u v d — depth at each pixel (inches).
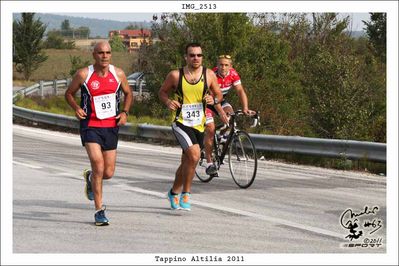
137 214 635.5
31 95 2490.2
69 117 1549.0
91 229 577.3
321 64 1402.6
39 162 981.8
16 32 3526.1
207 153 797.9
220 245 527.8
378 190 767.1
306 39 2102.6
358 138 1284.4
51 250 514.3
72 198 712.4
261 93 1476.4
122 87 594.9
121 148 1189.1
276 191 758.5
